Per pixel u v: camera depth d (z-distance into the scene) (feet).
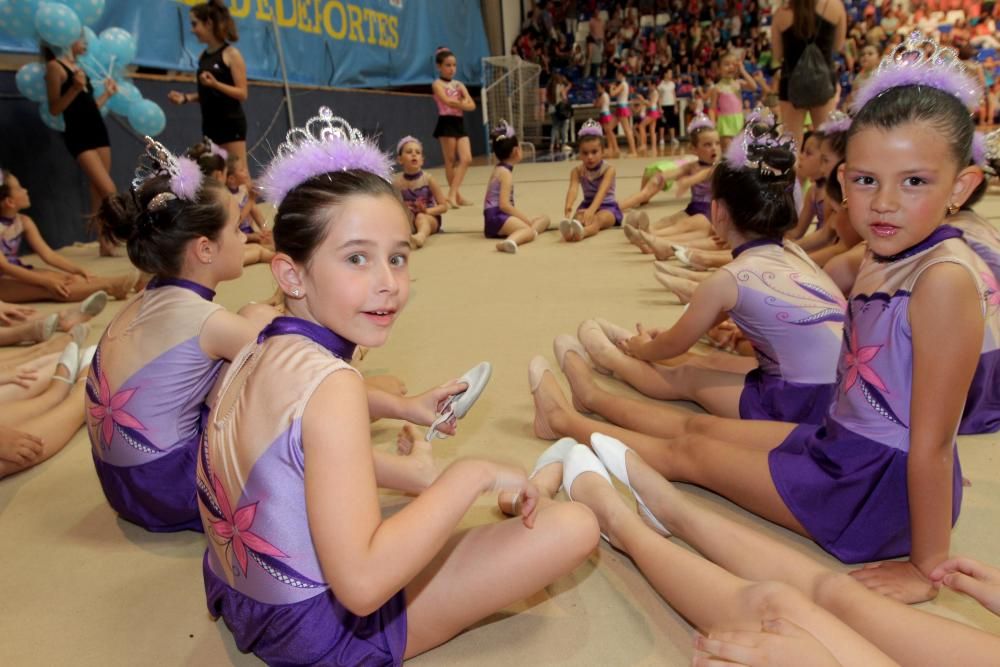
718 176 6.65
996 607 3.83
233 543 3.94
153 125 18.65
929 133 4.10
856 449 4.79
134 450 5.59
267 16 27.17
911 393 4.48
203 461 4.08
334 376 3.58
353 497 3.42
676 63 53.98
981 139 4.83
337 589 3.42
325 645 3.88
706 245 14.76
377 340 3.80
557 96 45.91
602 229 18.29
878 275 4.69
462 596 4.17
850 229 9.10
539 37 54.85
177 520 5.80
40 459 7.10
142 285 13.08
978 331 4.25
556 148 46.32
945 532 4.39
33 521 6.13
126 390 5.55
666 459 5.90
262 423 3.68
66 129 16.52
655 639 4.48
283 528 3.72
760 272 6.37
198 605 4.99
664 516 5.06
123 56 17.97
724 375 7.02
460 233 19.17
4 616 4.94
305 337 3.84
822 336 6.27
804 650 3.34
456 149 24.90
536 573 4.17
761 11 53.83
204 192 5.68
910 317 4.41
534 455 6.61
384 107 34.81
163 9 22.09
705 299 6.57
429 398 5.81
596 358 8.34
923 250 4.44
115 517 6.16
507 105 44.93
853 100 4.83
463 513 3.78
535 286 12.68
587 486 5.15
